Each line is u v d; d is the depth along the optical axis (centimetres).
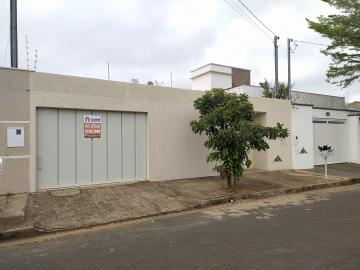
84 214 758
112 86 1017
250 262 475
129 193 934
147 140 1095
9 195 844
